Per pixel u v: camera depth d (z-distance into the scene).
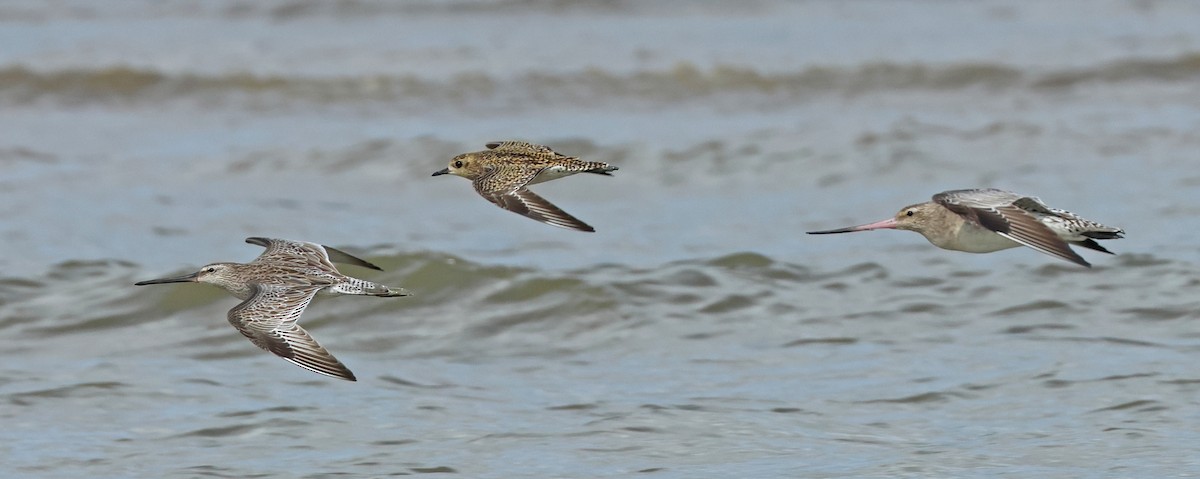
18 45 33.16
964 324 15.79
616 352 15.40
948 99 29.45
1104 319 15.69
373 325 16.20
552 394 14.05
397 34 34.38
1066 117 27.36
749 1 37.62
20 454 12.55
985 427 12.88
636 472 11.98
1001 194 11.48
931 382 14.02
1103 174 23.36
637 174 24.77
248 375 14.59
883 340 15.38
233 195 23.69
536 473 12.02
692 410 13.48
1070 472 11.76
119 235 20.83
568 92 30.05
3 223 21.38
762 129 27.06
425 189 24.27
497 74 30.66
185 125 28.33
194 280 11.23
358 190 24.25
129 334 16.00
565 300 16.67
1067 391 13.62
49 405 13.75
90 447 12.73
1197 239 18.84
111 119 28.77
